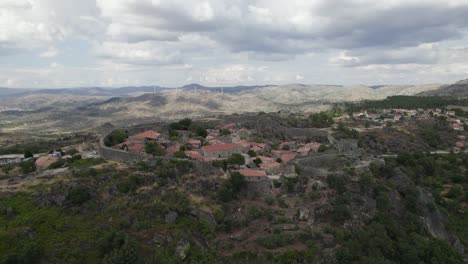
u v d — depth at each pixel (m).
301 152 162.00
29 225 87.00
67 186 100.56
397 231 110.06
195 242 92.50
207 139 179.38
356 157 147.00
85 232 88.75
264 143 184.38
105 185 104.94
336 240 98.88
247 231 99.44
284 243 95.56
